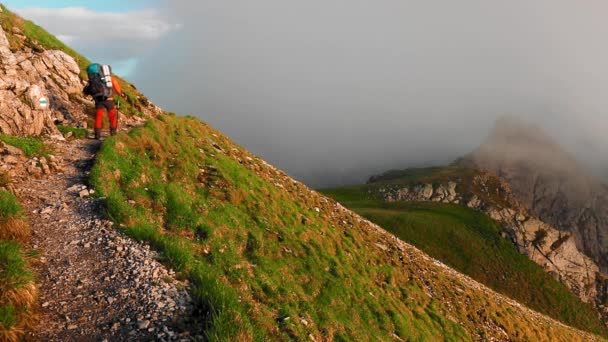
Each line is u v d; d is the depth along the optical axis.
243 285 15.02
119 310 9.52
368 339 18.70
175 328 9.25
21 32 24.77
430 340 23.64
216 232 17.22
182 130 26.38
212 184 22.08
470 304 33.16
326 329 16.56
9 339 7.77
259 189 25.67
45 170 15.70
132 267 11.25
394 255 33.22
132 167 18.12
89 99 25.23
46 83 22.98
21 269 9.14
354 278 23.45
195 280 11.59
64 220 12.96
